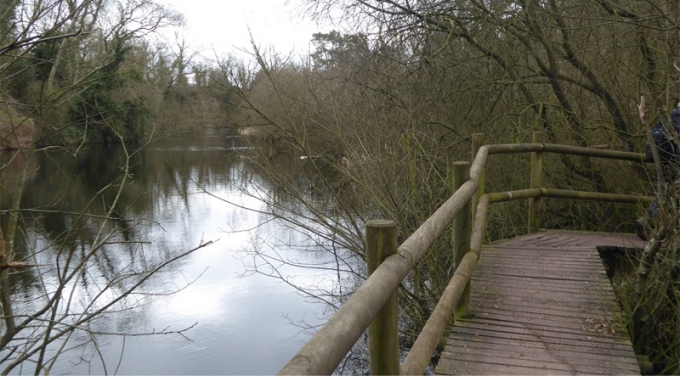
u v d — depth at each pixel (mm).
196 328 8102
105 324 8273
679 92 6840
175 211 16359
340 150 9727
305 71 10352
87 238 12406
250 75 11227
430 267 7285
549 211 9164
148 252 11742
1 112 6418
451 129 9164
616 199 6363
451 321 4531
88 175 23438
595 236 6340
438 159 8555
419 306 7395
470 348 3488
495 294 4410
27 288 9008
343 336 1420
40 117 5762
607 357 3352
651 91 7902
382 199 7770
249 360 7227
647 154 5727
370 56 9703
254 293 9484
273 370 6980
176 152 33281
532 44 9508
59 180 21719
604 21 8000
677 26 6781
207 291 9555
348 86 9719
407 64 9555
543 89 9914
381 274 1902
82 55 6457
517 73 9414
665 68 7551
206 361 7070
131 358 7324
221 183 21266
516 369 3191
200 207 16938
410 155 7539
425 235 2508
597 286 4555
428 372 6188
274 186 10898
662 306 4289
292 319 8398
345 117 9039
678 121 5242
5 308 4898
